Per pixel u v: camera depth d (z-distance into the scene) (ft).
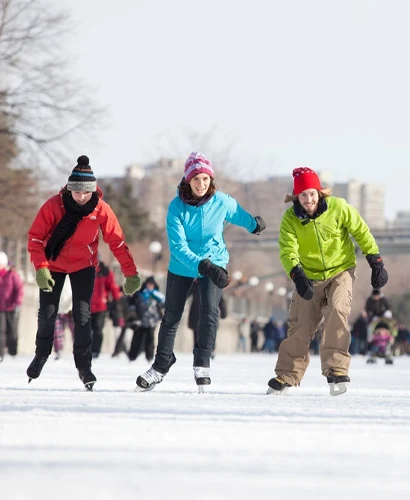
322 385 81.41
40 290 67.36
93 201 64.28
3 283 137.80
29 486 23.62
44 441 33.35
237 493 23.26
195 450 31.42
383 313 184.44
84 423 39.65
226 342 447.42
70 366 118.73
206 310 65.46
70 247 65.10
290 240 63.05
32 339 260.42
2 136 259.19
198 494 23.00
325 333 64.13
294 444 33.88
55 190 261.65
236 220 65.72
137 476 25.44
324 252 63.41
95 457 29.22
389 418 45.29
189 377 90.74
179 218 64.49
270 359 204.74
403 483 25.73
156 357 66.44
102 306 143.95
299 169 62.85
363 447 33.71
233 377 97.50
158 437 35.09
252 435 36.37
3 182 258.57
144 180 601.62
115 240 65.57
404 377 113.09
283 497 22.94
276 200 562.66
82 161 63.98
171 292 65.87
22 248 258.78
